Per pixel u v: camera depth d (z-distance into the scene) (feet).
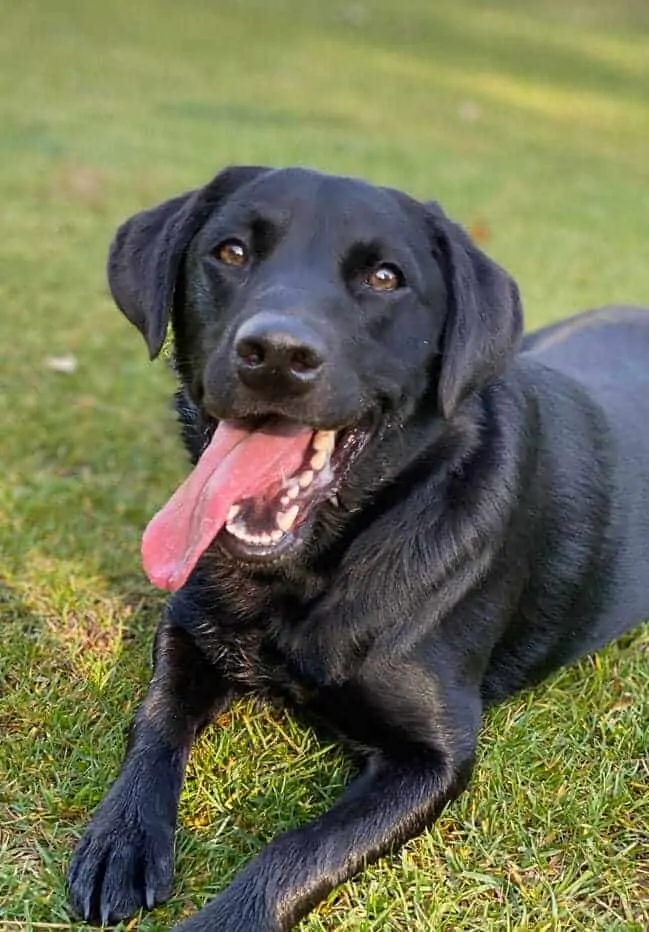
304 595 2.93
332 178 2.90
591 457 3.35
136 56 14.82
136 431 4.30
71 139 9.27
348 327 2.77
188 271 2.94
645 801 2.92
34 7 17.20
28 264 6.06
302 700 3.00
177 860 2.72
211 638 3.00
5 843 2.72
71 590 3.45
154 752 2.84
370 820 2.71
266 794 2.88
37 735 2.97
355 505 2.92
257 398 2.66
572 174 10.56
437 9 22.63
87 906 2.59
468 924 2.63
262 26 18.62
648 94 16.67
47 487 3.88
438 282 2.91
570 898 2.69
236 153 9.51
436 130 12.33
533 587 3.17
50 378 4.61
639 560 3.45
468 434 3.01
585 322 4.01
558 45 20.33
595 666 3.35
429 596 2.92
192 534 2.73
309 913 2.62
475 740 2.90
